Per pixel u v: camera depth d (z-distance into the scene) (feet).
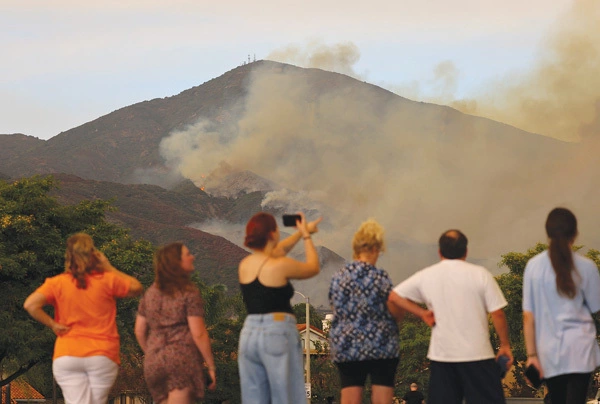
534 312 28.14
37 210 144.15
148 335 30.27
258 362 28.04
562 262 27.48
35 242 139.54
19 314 139.23
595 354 27.55
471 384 29.04
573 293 27.32
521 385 172.86
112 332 31.07
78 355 30.35
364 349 29.86
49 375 195.21
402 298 29.84
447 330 29.27
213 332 201.67
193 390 28.99
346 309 30.25
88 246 30.96
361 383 30.50
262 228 28.30
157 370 28.94
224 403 207.10
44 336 131.95
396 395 200.34
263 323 27.78
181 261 29.45
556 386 28.17
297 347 28.12
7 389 179.42
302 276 28.27
